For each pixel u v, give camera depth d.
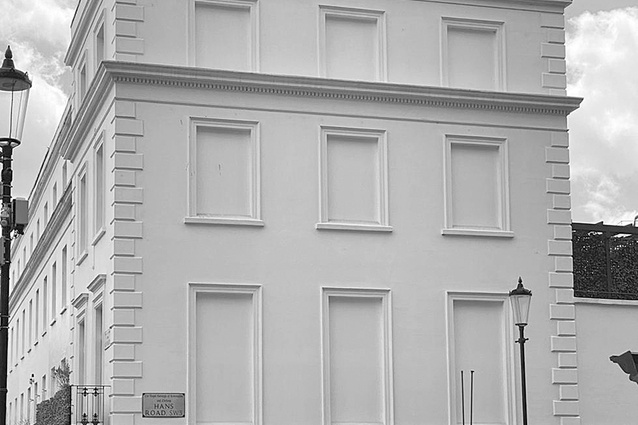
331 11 27.98
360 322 27.11
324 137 27.41
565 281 28.62
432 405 27.12
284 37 27.61
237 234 26.50
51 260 41.78
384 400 26.83
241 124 26.89
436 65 28.55
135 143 26.12
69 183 36.06
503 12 29.30
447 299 27.58
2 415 18.41
